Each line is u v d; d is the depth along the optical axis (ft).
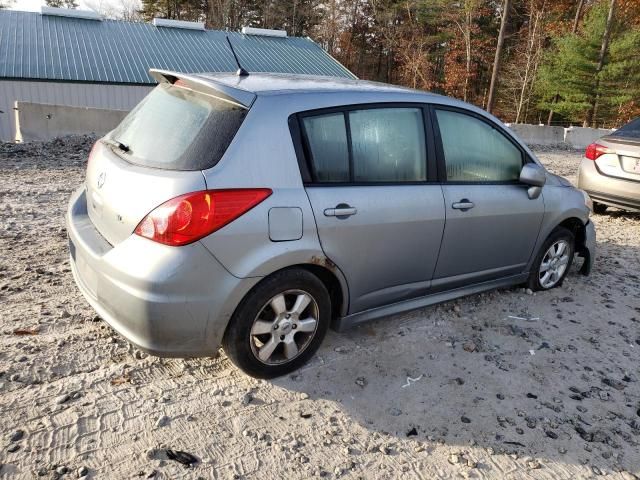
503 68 140.26
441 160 12.41
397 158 11.65
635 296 16.31
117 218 9.59
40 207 21.26
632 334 13.87
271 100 9.94
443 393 10.79
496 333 13.35
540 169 13.92
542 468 9.05
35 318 12.17
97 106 69.26
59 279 14.37
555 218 15.07
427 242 12.10
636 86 109.70
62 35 79.51
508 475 8.84
